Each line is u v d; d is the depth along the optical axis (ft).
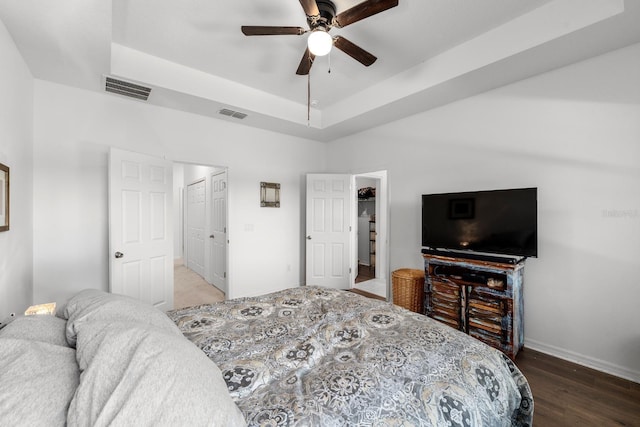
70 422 2.29
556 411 5.92
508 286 7.99
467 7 6.96
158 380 2.41
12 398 2.34
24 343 3.08
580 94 7.77
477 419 3.39
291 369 3.85
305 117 13.24
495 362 4.25
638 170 6.97
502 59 7.66
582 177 7.77
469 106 10.13
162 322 3.83
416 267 11.92
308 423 2.80
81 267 9.39
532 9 7.07
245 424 2.59
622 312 7.20
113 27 7.69
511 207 8.45
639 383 6.88
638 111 6.94
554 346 8.26
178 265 22.08
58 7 5.64
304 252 15.85
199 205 18.79
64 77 8.63
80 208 9.37
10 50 6.58
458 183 10.47
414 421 3.06
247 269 13.71
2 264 6.20
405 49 8.79
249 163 13.64
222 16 7.29
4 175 6.17
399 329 4.90
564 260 8.08
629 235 7.10
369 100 11.41
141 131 10.59
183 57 9.21
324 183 15.19
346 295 6.81
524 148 8.82
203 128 12.12
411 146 12.03
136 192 9.93
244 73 10.28
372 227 20.45
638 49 6.91
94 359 2.66
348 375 3.56
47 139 8.82
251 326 5.07
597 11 6.17
